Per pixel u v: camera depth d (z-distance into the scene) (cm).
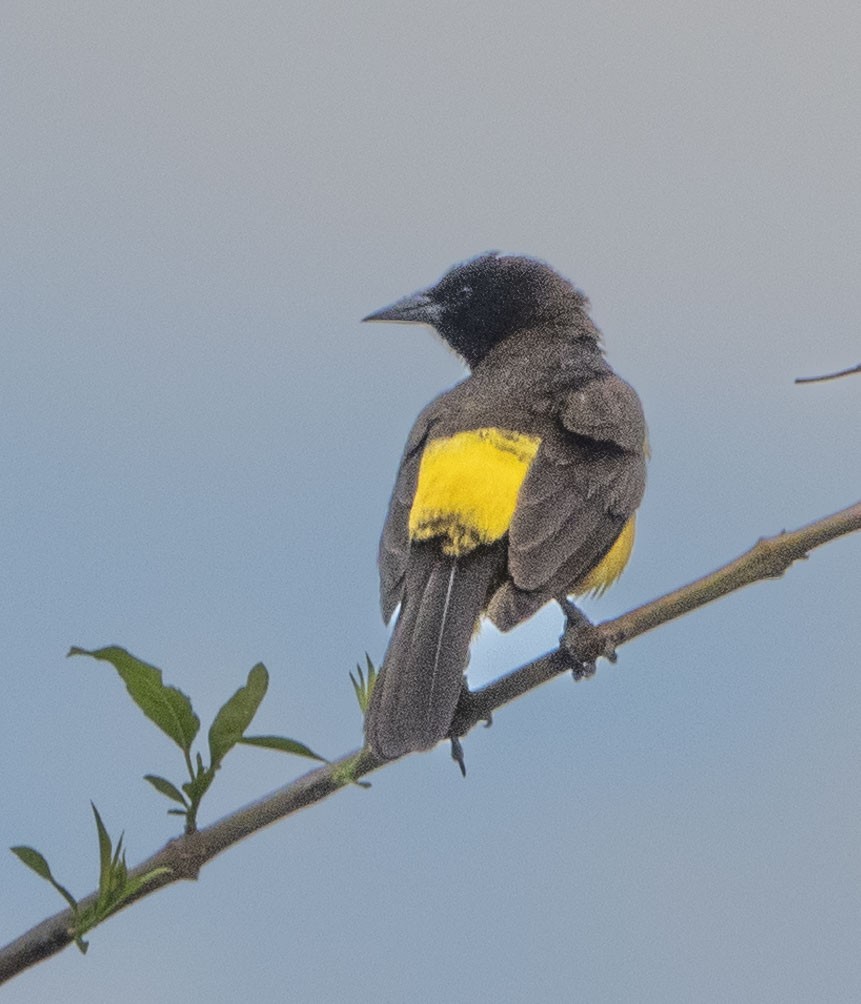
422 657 1004
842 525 789
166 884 630
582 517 1152
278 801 653
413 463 1201
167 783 629
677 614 857
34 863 606
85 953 604
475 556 1097
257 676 611
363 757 862
